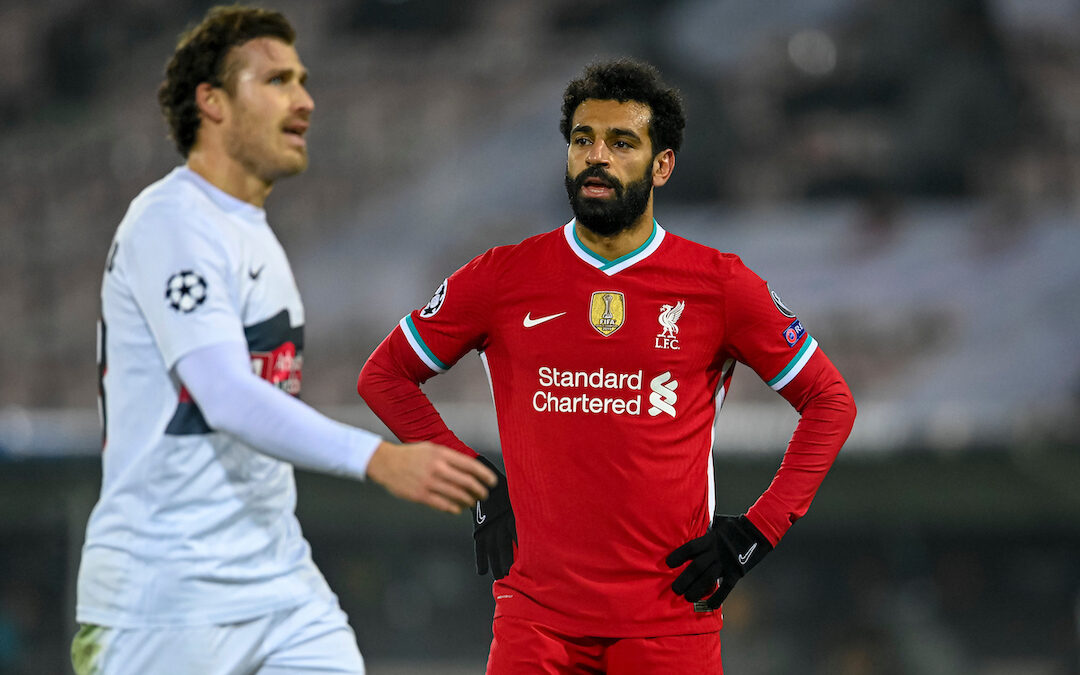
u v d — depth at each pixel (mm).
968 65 72188
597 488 11547
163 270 10305
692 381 11820
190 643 10305
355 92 86438
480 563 12281
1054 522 41562
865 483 40750
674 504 11625
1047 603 44531
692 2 81312
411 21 90812
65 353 67438
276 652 10836
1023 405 53500
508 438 12055
